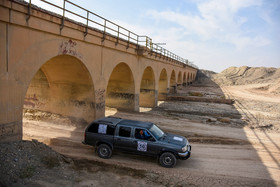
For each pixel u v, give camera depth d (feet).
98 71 44.96
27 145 25.89
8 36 25.34
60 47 33.60
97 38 42.60
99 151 30.60
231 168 28.71
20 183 19.76
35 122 46.88
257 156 33.78
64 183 21.45
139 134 29.37
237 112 77.10
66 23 33.35
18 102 27.25
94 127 31.42
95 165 27.37
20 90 27.43
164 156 27.94
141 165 28.45
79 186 21.38
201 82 248.93
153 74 82.12
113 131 30.19
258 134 47.73
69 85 46.03
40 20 29.01
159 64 88.43
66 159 27.25
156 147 28.25
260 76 265.13
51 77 46.57
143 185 22.90
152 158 31.14
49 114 48.65
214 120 60.23
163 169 27.40
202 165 29.40
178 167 28.32
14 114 26.81
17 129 27.27
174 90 135.85
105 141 30.14
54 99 48.26
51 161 24.73
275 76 251.19
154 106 84.64
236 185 23.91
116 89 69.26
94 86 43.96
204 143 40.19
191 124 55.42
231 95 128.88
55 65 42.57
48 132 41.16
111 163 28.58
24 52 27.58
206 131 49.16
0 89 24.88
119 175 24.88
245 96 125.29
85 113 45.52
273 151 36.42
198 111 77.77
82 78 43.83
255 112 77.36
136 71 65.98
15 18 25.50
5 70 25.30
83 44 39.45
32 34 28.55
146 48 64.90
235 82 232.12
